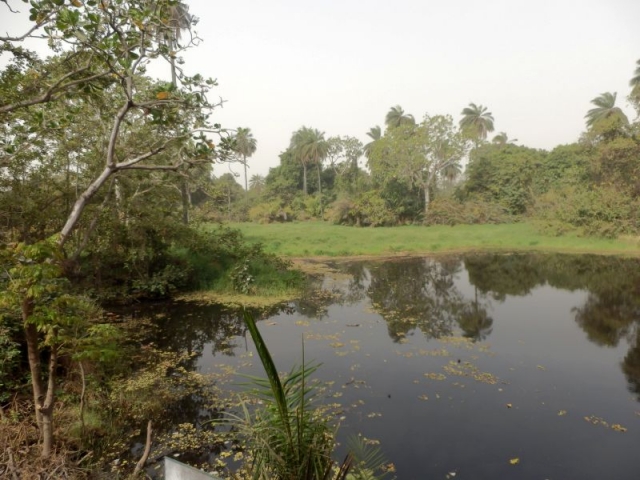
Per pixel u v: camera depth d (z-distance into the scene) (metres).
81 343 3.74
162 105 5.89
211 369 6.62
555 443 4.44
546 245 22.22
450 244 23.14
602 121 24.84
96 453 4.25
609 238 22.14
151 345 7.80
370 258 19.88
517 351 7.27
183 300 11.16
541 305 10.54
